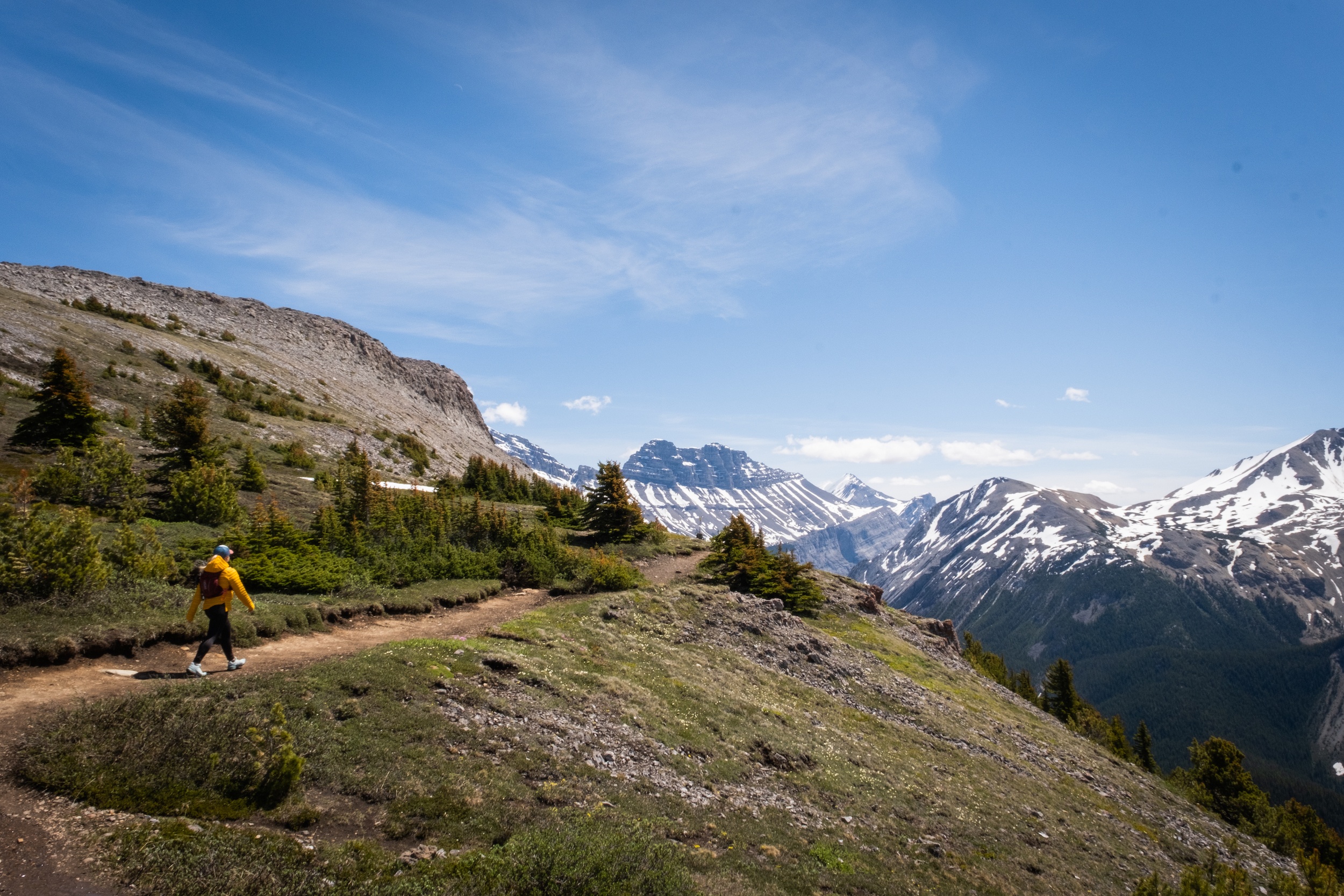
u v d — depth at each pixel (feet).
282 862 29.91
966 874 60.90
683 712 75.31
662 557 211.41
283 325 483.10
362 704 48.85
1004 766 114.62
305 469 214.28
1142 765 301.84
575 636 92.02
